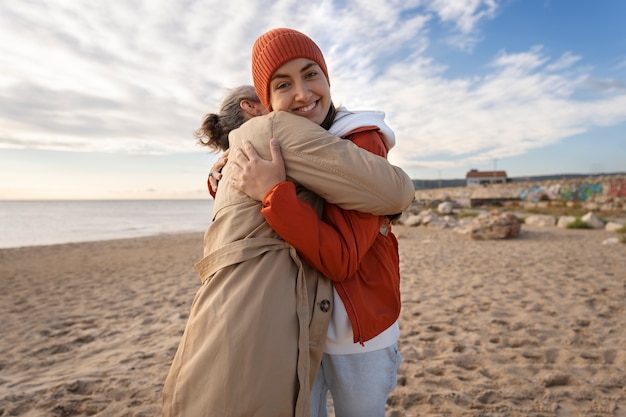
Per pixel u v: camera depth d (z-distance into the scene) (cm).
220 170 155
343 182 119
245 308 112
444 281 699
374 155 125
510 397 289
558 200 3241
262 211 118
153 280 858
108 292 752
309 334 122
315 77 135
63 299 710
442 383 314
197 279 843
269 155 125
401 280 724
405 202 127
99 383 327
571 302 529
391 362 141
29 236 2597
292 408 111
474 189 4291
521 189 3656
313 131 125
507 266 820
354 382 133
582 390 296
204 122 169
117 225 3925
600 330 418
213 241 131
